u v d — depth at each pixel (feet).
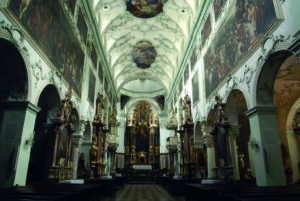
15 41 22.48
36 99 26.96
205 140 45.65
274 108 26.84
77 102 42.68
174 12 61.93
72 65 39.50
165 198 34.27
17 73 24.86
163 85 101.09
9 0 21.42
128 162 109.60
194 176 48.60
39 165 38.29
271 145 25.73
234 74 32.86
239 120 56.39
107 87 76.02
